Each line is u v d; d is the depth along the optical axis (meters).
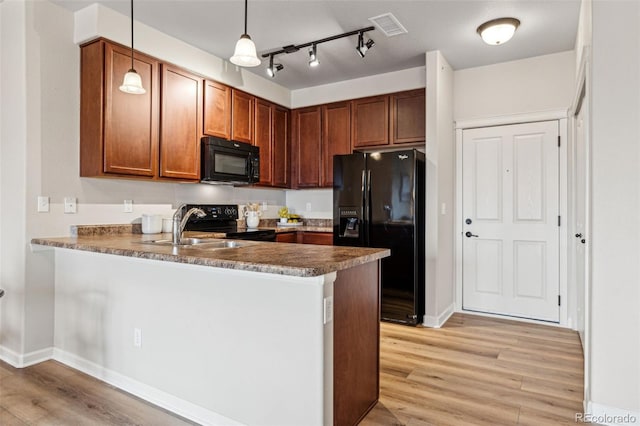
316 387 1.63
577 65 3.14
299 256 1.87
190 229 3.76
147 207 3.39
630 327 1.95
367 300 2.10
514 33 3.19
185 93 3.40
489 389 2.35
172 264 2.06
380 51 3.59
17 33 2.63
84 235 2.91
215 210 4.01
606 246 2.00
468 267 4.05
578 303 3.37
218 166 3.59
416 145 4.06
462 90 4.05
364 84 4.30
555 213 3.64
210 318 1.95
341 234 3.93
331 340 1.68
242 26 3.10
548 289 3.68
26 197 2.60
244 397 1.84
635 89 1.94
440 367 2.66
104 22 2.77
